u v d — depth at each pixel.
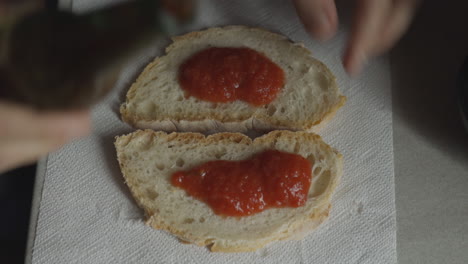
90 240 0.30
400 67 0.34
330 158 0.31
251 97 0.32
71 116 0.19
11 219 0.35
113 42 0.15
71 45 0.16
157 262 0.29
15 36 0.16
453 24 0.35
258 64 0.32
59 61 0.16
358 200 0.31
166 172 0.31
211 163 0.30
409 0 0.30
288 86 0.33
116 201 0.31
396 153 0.32
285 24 0.35
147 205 0.30
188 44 0.34
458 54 0.34
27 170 0.36
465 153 0.31
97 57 0.16
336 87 0.32
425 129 0.32
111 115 0.33
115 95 0.33
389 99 0.33
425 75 0.34
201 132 0.33
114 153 0.32
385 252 0.29
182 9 0.14
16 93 0.18
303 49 0.34
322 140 0.31
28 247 0.29
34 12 0.17
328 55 0.34
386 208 0.30
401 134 0.32
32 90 0.17
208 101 0.32
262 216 0.29
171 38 0.35
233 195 0.29
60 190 0.31
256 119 0.32
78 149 0.32
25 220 0.35
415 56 0.34
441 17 0.35
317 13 0.30
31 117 0.18
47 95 0.18
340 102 0.32
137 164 0.31
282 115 0.32
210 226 0.29
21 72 0.17
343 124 0.32
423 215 0.30
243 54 0.32
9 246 0.35
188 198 0.30
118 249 0.29
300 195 0.29
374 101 0.33
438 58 0.34
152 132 0.32
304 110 0.32
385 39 0.30
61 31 0.16
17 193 0.35
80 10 0.35
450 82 0.33
